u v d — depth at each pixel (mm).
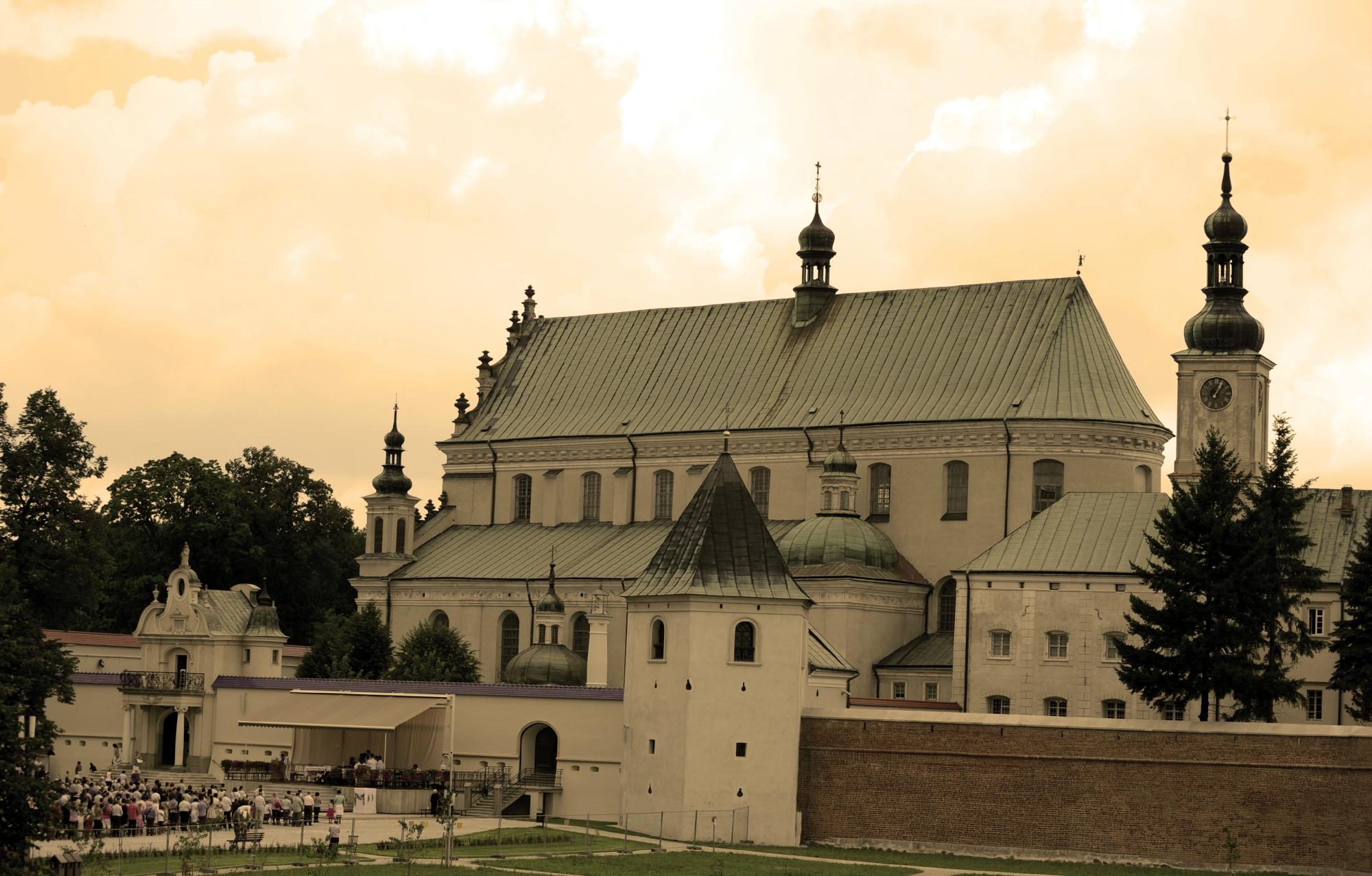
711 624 111500
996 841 108125
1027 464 145000
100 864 83625
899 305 158875
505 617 159875
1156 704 112250
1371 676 111938
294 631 198250
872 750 110750
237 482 199000
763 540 114438
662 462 161250
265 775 127562
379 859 94688
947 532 146875
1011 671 130125
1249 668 110125
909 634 144750
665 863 96688
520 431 169250
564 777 119500
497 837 103562
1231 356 136625
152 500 187000
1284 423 115250
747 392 160125
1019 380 147875
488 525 170000
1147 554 129500
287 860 92625
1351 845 102938
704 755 110562
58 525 146750
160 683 138625
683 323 169375
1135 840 106062
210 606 142000
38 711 106500
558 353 174125
